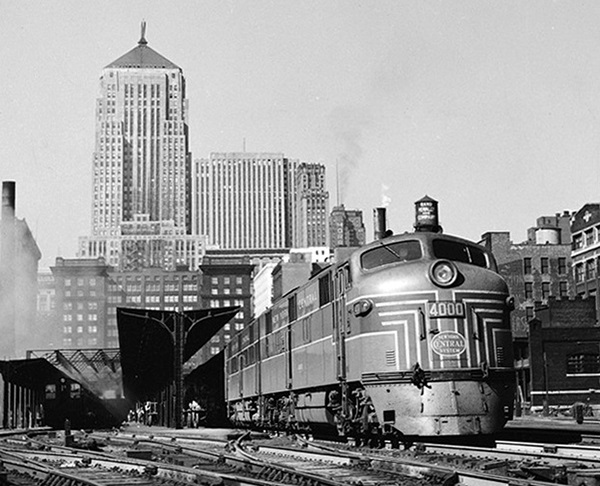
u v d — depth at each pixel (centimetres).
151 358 5591
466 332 2119
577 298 6894
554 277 8325
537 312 6981
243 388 4294
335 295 2427
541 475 1478
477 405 2081
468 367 2095
